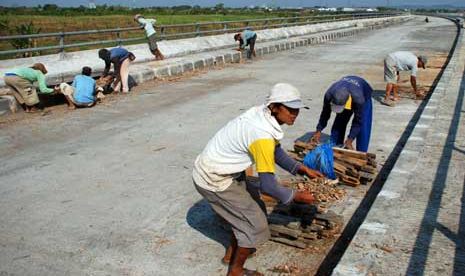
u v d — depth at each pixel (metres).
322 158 5.04
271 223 4.14
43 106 10.08
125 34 29.47
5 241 4.31
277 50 22.30
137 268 3.87
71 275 3.78
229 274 3.59
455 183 4.94
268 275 3.70
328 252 4.04
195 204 5.10
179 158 6.63
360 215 4.77
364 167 5.58
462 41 25.08
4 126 8.40
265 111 3.17
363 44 27.20
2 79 10.23
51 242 4.29
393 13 64.75
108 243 4.27
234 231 3.46
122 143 7.34
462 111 8.18
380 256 3.49
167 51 16.55
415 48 24.47
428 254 3.53
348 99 5.74
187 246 4.20
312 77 14.25
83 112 9.50
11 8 55.84
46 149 7.07
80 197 5.29
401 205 4.39
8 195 5.35
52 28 30.64
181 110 9.60
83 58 12.97
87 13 56.28
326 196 5.16
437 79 13.65
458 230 3.92
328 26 35.41
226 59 17.66
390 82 10.07
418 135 6.69
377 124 8.42
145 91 11.75
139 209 4.97
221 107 9.88
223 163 3.26
